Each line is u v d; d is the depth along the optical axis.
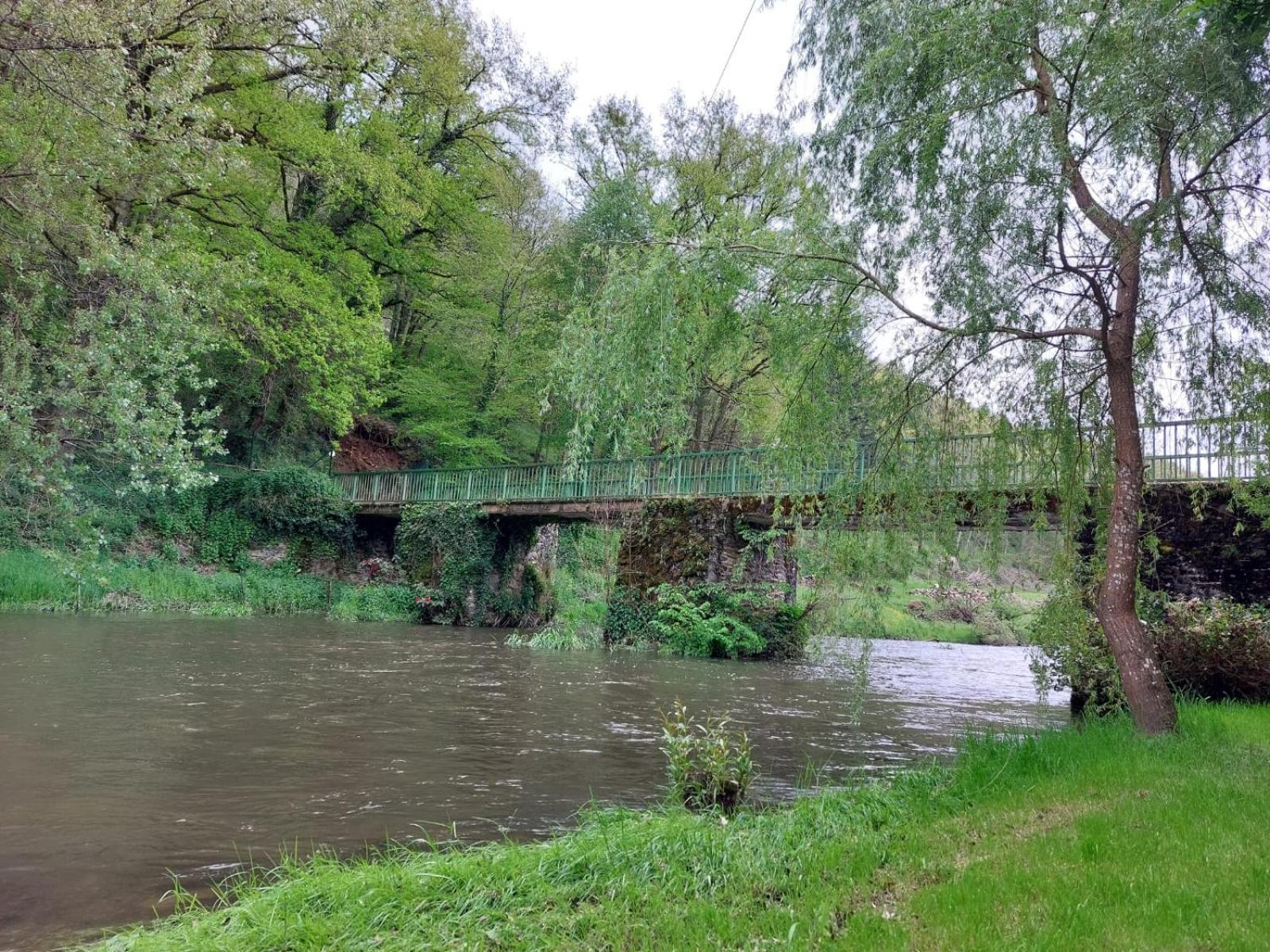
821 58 7.63
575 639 18.91
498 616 24.41
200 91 11.90
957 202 6.88
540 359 30.72
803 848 4.73
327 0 17.05
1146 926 3.30
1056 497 8.55
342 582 26.55
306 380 27.38
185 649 14.10
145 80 11.82
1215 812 4.70
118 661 12.28
